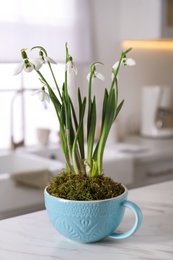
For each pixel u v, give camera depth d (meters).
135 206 0.96
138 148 2.62
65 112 0.97
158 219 1.17
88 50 2.70
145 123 3.04
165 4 2.63
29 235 1.04
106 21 2.85
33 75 2.63
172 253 0.95
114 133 2.81
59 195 0.95
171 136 3.06
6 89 2.54
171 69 3.34
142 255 0.93
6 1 2.28
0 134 2.60
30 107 2.69
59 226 0.98
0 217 1.88
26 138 2.71
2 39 2.29
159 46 3.20
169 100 3.01
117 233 1.00
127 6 2.86
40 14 2.43
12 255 0.93
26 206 1.92
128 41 3.01
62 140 1.00
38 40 2.43
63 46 2.55
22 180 1.88
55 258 0.91
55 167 2.06
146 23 2.72
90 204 0.92
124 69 3.02
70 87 2.79
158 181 2.56
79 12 2.61
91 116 1.00
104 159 2.25
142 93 3.04
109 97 0.99
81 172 1.01
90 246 0.98
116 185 1.00
